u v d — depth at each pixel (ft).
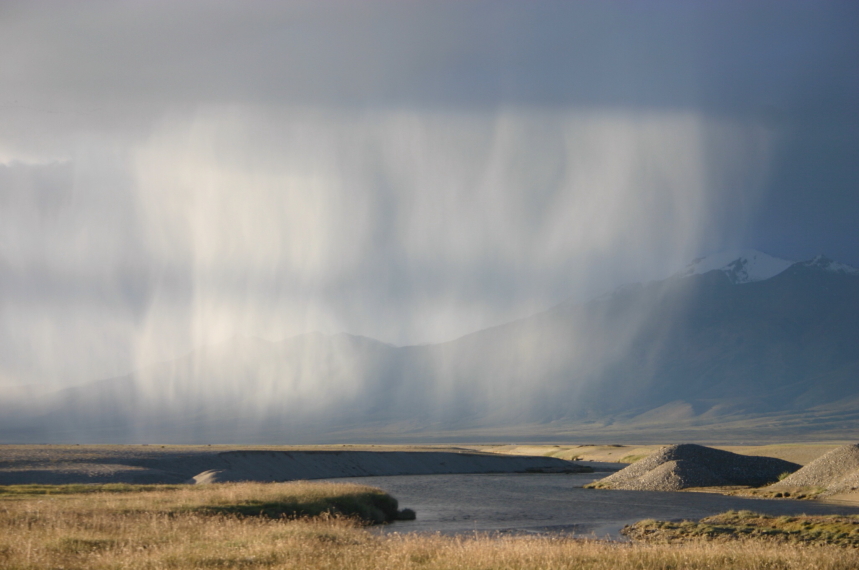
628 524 175.22
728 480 294.05
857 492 224.53
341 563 79.61
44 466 277.03
